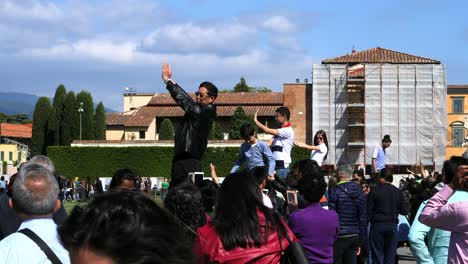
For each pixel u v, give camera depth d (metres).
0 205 7.62
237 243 4.84
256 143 11.13
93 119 101.31
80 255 1.88
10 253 4.63
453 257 6.46
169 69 8.88
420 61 83.75
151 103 105.38
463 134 104.88
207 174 76.62
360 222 12.10
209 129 8.91
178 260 1.90
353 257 12.12
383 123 83.19
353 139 83.69
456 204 6.38
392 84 83.31
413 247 8.47
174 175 8.80
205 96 8.88
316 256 7.46
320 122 84.50
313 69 84.81
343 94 84.25
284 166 12.10
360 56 86.75
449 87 105.12
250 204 4.96
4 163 108.31
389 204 14.25
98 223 1.89
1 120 187.12
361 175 16.72
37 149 102.88
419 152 82.75
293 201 10.70
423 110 83.06
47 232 4.80
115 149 80.12
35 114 103.19
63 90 102.75
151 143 82.25
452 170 6.71
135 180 8.89
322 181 7.75
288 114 12.38
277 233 4.95
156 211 1.96
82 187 66.50
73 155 80.62
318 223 7.54
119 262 1.85
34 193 4.83
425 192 13.88
